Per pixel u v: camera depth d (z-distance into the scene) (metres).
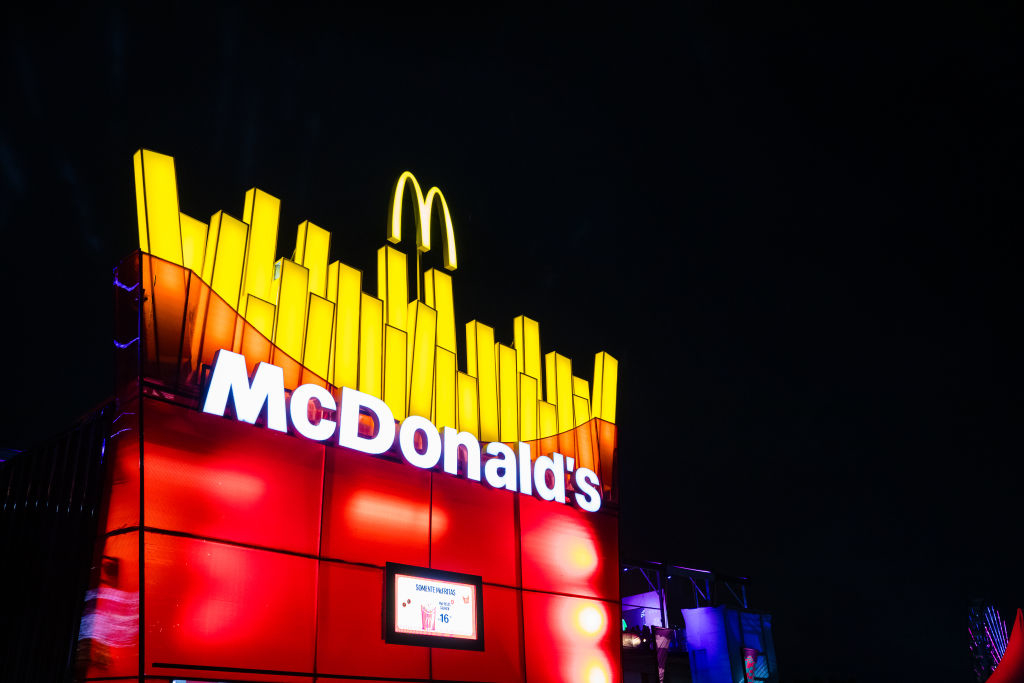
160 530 17.59
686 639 44.09
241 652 18.19
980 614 53.22
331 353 22.95
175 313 19.44
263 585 19.12
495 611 24.48
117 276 19.92
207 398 19.17
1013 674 31.44
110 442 19.02
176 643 17.08
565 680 25.56
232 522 19.02
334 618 20.33
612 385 32.50
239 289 21.50
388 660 21.17
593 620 27.38
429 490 23.95
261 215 22.80
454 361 26.69
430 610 22.45
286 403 21.33
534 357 30.44
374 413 22.75
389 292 25.67
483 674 23.39
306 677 19.25
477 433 26.31
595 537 28.84
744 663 42.53
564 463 29.02
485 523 25.27
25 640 19.27
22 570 20.69
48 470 21.48
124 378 18.98
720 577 45.34
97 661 17.00
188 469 18.56
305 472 21.00
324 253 24.64
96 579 17.78
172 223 20.27
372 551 21.83
